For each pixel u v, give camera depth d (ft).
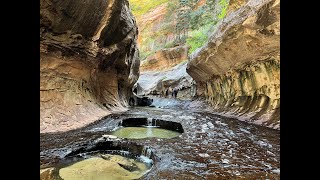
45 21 28.37
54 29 30.17
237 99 47.34
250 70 41.22
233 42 40.14
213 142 25.11
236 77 46.83
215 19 107.86
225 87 53.57
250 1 35.27
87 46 36.68
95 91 43.29
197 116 46.32
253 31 33.83
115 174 17.17
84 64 37.24
